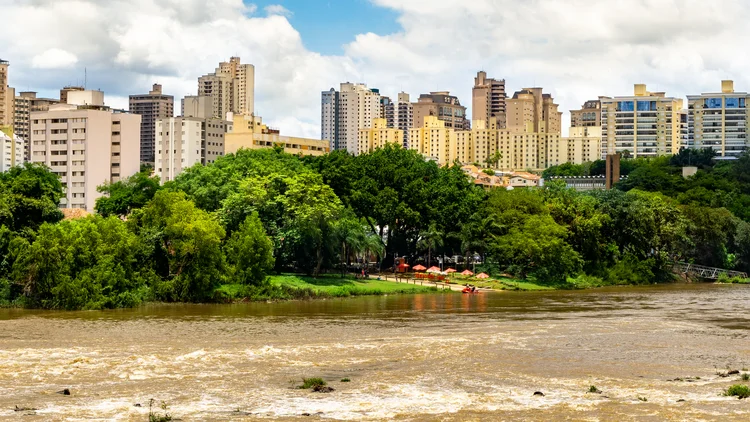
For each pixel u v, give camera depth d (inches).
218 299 5103.3
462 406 2192.4
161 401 2222.0
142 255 5064.0
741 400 2281.0
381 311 4722.0
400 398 2289.6
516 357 3036.4
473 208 7495.1
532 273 7126.0
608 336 3646.7
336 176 6953.7
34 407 2137.1
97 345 3228.3
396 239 7460.6
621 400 2277.3
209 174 6486.2
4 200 4960.6
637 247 7711.6
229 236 5900.6
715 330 3914.9
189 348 3157.0
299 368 2753.4
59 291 4576.8
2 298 4648.1
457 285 6633.9
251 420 2027.6
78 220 5310.0
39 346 3191.4
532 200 7480.3
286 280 5807.1
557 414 2108.8
